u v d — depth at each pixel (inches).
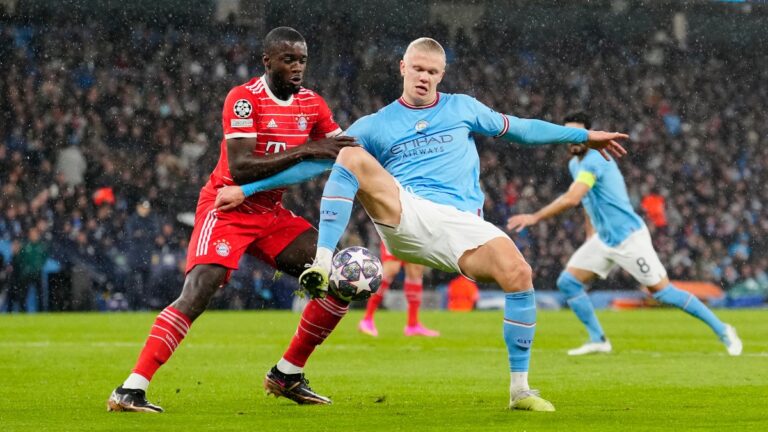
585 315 603.2
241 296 1243.2
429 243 322.7
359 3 1551.4
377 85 1572.3
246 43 1551.4
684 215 1599.4
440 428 267.9
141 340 708.7
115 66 1494.8
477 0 1592.0
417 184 334.0
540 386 399.5
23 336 753.0
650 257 593.9
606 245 599.2
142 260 1246.3
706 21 1665.8
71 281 1201.4
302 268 349.7
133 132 1449.3
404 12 1566.2
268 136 340.5
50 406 333.7
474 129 344.2
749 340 717.9
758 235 1611.7
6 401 350.9
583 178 588.1
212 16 1533.0
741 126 1701.5
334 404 337.7
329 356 572.7
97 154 1397.6
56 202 1261.1
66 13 1486.2
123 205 1289.4
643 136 1663.4
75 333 786.8
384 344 679.1
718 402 336.2
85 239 1229.7
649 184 1624.0
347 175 316.2
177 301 327.0
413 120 338.0
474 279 322.0
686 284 1456.7
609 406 323.9
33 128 1401.3
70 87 1461.6
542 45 1646.2
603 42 1665.8
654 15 1646.2
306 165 332.8
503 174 1521.9
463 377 445.1
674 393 369.1
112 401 313.3
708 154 1668.3
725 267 1535.4
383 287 783.1
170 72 1510.8
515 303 311.6
